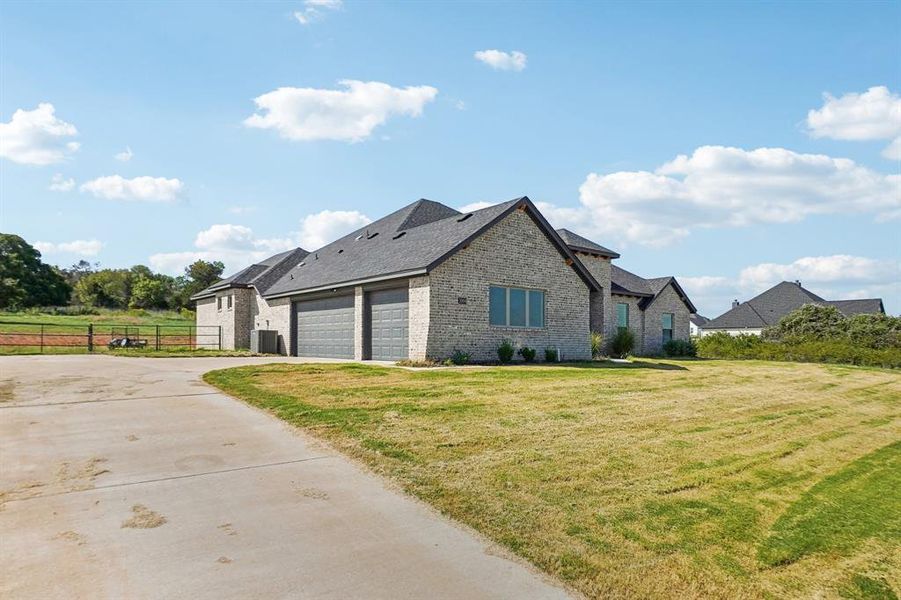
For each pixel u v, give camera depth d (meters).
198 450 6.73
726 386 14.12
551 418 8.87
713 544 4.57
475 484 5.71
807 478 6.73
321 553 4.12
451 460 6.49
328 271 23.30
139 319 55.50
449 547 4.31
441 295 16.70
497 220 17.98
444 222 20.88
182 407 9.16
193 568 3.81
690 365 20.67
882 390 15.78
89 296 72.12
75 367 14.94
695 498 5.67
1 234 65.19
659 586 3.81
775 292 50.41
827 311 31.36
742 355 29.56
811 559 4.42
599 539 4.55
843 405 12.78
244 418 8.45
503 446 7.16
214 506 5.00
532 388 11.56
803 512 5.47
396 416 8.52
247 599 3.42
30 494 5.17
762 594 3.79
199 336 35.75
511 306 18.80
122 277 74.12
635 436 8.10
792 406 11.95
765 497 5.86
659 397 11.59
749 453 7.69
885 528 5.18
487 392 10.87
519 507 5.16
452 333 16.92
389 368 14.75
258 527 4.56
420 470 6.09
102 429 7.60
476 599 3.53
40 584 3.53
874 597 3.85
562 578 3.87
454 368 15.06
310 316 23.64
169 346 31.72
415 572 3.88
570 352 20.61
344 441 7.11
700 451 7.55
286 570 3.83
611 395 11.34
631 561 4.18
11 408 8.86
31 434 7.29
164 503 5.04
